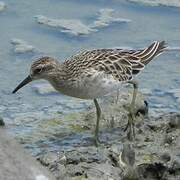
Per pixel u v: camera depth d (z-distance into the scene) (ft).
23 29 56.34
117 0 60.85
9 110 46.09
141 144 38.93
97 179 34.50
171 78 50.57
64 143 41.39
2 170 23.84
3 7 59.21
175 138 39.29
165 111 46.14
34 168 24.45
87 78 41.70
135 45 54.03
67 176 34.63
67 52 53.01
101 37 55.21
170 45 54.29
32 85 49.52
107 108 44.62
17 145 25.30
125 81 43.32
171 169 35.35
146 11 59.21
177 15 58.75
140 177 35.06
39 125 43.88
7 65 51.72
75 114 45.42
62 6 59.93
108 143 40.83
